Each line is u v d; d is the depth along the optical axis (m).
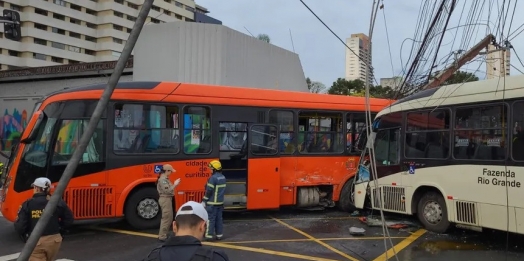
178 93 10.18
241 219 11.10
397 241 8.80
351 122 12.17
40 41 83.44
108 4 93.31
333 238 9.02
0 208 9.51
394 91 9.70
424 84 9.88
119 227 10.05
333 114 11.95
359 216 11.52
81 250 8.02
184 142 10.15
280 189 11.21
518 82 7.90
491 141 8.28
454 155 8.95
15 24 15.46
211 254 2.47
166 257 2.43
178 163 10.03
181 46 17.05
